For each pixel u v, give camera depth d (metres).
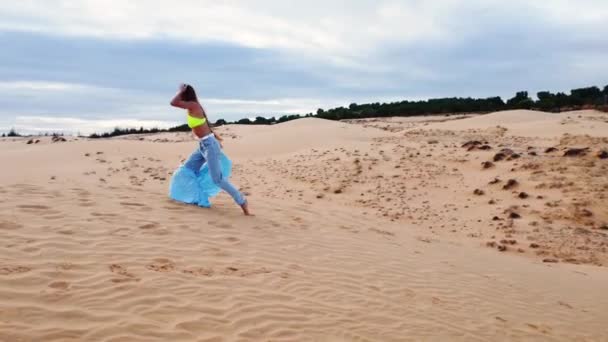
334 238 8.21
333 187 15.15
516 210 12.12
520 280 7.70
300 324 4.64
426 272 7.18
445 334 5.05
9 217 6.26
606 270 9.00
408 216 12.31
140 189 9.98
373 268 6.88
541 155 15.62
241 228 7.64
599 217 11.36
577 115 31.91
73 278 4.78
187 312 4.47
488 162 15.39
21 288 4.38
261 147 23.66
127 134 42.97
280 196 14.44
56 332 3.78
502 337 5.32
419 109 55.81
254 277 5.63
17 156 21.03
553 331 5.81
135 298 4.56
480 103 55.03
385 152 18.78
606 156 14.55
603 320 6.48
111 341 3.77
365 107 62.06
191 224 7.30
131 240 6.14
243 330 4.32
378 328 4.88
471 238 10.84
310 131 26.02
